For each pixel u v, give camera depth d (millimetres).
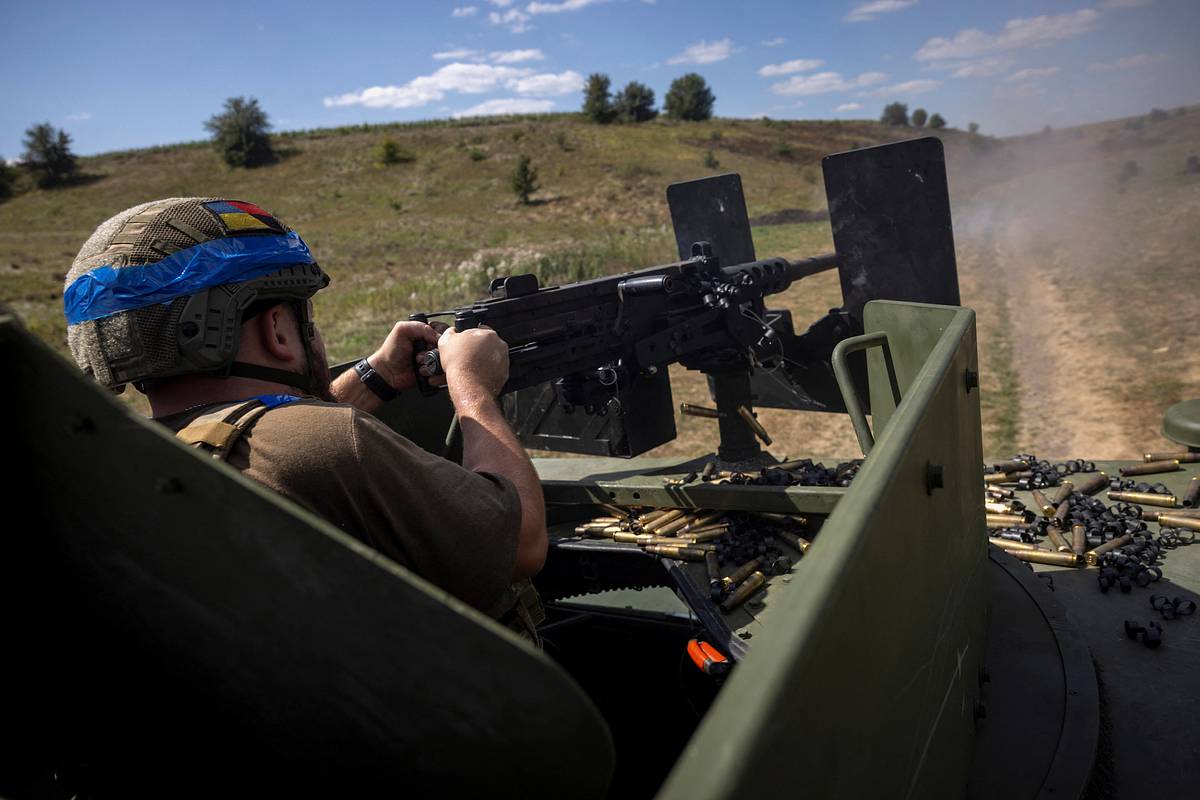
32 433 645
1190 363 9422
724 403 2986
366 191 53938
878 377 2363
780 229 32125
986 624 1828
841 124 79312
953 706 1307
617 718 2707
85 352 1056
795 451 8062
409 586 617
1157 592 2008
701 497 2215
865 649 829
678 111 76750
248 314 1112
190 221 1059
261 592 670
